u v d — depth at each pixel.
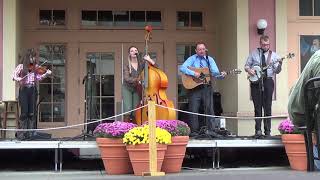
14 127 7.96
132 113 7.26
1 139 7.05
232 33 9.05
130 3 9.91
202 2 10.01
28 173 6.61
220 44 9.88
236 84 8.73
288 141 6.71
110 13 9.89
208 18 9.99
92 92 8.99
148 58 7.11
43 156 7.81
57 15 9.78
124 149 6.33
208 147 7.07
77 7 9.78
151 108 6.09
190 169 6.90
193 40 9.98
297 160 6.66
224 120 8.02
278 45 8.83
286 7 8.95
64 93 9.71
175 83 9.90
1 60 8.29
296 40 9.07
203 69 7.39
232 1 9.05
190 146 6.90
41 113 9.61
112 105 9.76
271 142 7.05
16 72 7.42
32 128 7.39
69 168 7.14
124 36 9.88
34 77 7.43
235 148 7.66
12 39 8.33
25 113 7.39
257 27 8.73
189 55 9.97
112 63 9.84
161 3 9.96
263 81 7.50
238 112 8.60
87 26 9.84
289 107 2.98
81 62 9.77
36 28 9.67
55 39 9.72
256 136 7.20
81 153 8.20
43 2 9.69
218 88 9.86
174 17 9.98
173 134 6.35
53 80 9.70
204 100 7.40
